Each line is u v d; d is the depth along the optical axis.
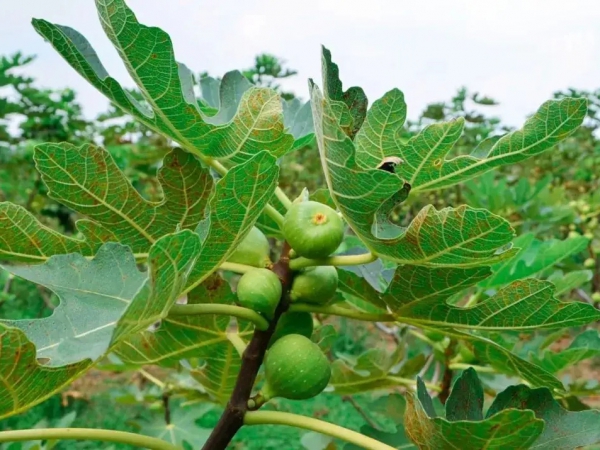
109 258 0.42
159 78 0.42
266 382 0.43
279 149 0.46
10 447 0.73
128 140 2.30
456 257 0.39
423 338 0.79
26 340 0.31
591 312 0.43
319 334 0.70
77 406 2.19
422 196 1.89
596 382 0.74
